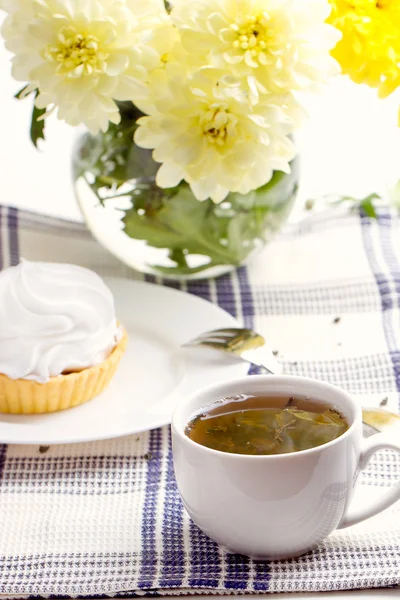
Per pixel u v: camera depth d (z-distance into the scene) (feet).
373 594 2.96
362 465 3.00
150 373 3.70
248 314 4.03
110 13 3.43
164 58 3.55
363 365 3.74
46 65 3.44
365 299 4.04
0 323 3.54
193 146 3.49
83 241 4.31
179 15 3.43
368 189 4.75
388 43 3.42
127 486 3.28
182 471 2.98
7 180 4.92
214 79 3.43
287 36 3.39
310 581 2.95
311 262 4.23
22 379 3.49
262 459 2.89
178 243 3.92
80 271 3.71
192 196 3.80
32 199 4.79
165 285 4.15
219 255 3.96
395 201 4.36
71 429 3.39
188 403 3.05
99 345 3.59
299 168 3.95
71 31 3.40
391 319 3.95
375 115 4.86
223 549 3.05
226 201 3.83
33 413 3.54
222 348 3.68
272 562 3.01
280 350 3.85
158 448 3.41
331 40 3.42
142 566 3.02
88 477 3.31
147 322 3.90
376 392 3.63
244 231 3.92
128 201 3.83
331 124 4.91
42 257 4.25
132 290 4.03
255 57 3.41
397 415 3.34
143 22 3.46
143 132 3.59
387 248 4.28
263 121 3.42
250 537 2.96
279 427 3.00
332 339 3.88
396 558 3.01
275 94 3.43
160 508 3.19
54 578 3.00
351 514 3.03
